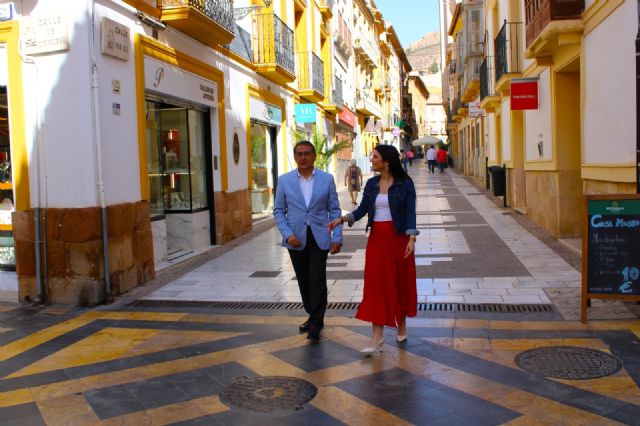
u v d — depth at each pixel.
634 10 6.46
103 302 7.05
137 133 8.02
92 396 4.22
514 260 8.66
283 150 16.22
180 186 10.43
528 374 4.35
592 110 8.17
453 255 9.27
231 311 6.53
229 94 11.82
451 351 4.93
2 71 7.13
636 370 4.34
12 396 4.27
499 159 19.73
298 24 19.19
